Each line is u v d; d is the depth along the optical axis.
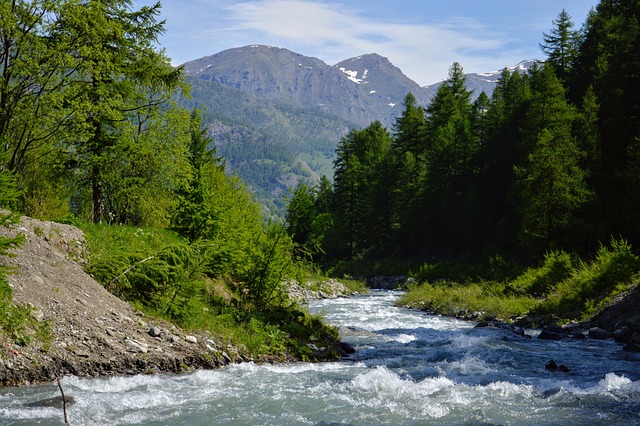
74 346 9.89
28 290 10.45
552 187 37.72
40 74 20.34
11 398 8.05
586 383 10.77
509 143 56.22
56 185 23.58
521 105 56.75
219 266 15.38
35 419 7.27
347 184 76.56
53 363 9.29
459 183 63.81
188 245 14.84
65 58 20.36
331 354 13.55
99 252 14.15
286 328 14.82
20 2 20.08
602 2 62.34
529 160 43.25
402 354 14.30
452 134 68.06
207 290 15.79
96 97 23.03
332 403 8.96
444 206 63.97
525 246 39.62
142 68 24.22
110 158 23.50
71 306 10.90
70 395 8.38
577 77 56.62
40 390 8.50
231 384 9.94
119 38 23.14
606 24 54.81
